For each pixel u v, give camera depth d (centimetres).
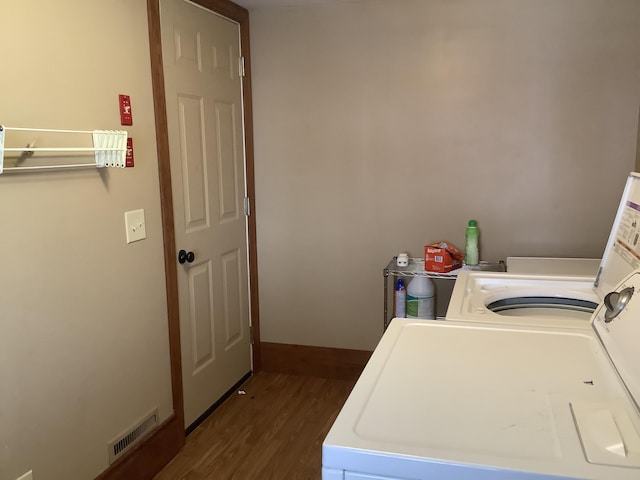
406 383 107
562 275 196
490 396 101
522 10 262
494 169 278
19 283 162
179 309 247
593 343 126
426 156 287
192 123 253
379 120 291
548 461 80
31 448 169
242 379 316
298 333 325
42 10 165
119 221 203
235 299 303
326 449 86
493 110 274
